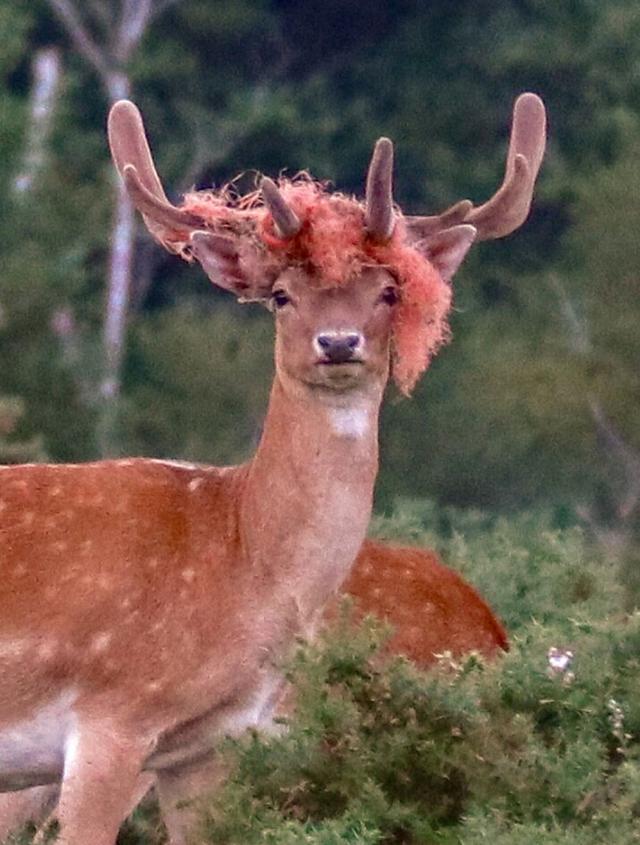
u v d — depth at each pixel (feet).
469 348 148.87
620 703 37.68
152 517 40.34
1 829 43.62
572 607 48.44
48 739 39.86
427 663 44.42
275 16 180.75
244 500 40.29
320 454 39.78
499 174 170.81
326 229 39.52
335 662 37.04
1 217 140.46
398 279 39.81
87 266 156.56
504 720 37.11
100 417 133.59
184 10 176.86
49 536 40.09
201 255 40.96
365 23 182.39
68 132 162.50
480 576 50.01
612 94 174.09
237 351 150.20
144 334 150.61
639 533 107.96
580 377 139.44
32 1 172.65
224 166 167.02
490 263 162.20
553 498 133.90
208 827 36.94
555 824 34.81
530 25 177.99
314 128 168.04
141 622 39.68
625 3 175.83
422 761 36.37
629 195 147.54
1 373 130.82
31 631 39.60
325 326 39.27
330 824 34.88
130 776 39.47
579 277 151.53
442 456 138.62
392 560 45.44
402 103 175.73
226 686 39.78
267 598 39.86
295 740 36.68
